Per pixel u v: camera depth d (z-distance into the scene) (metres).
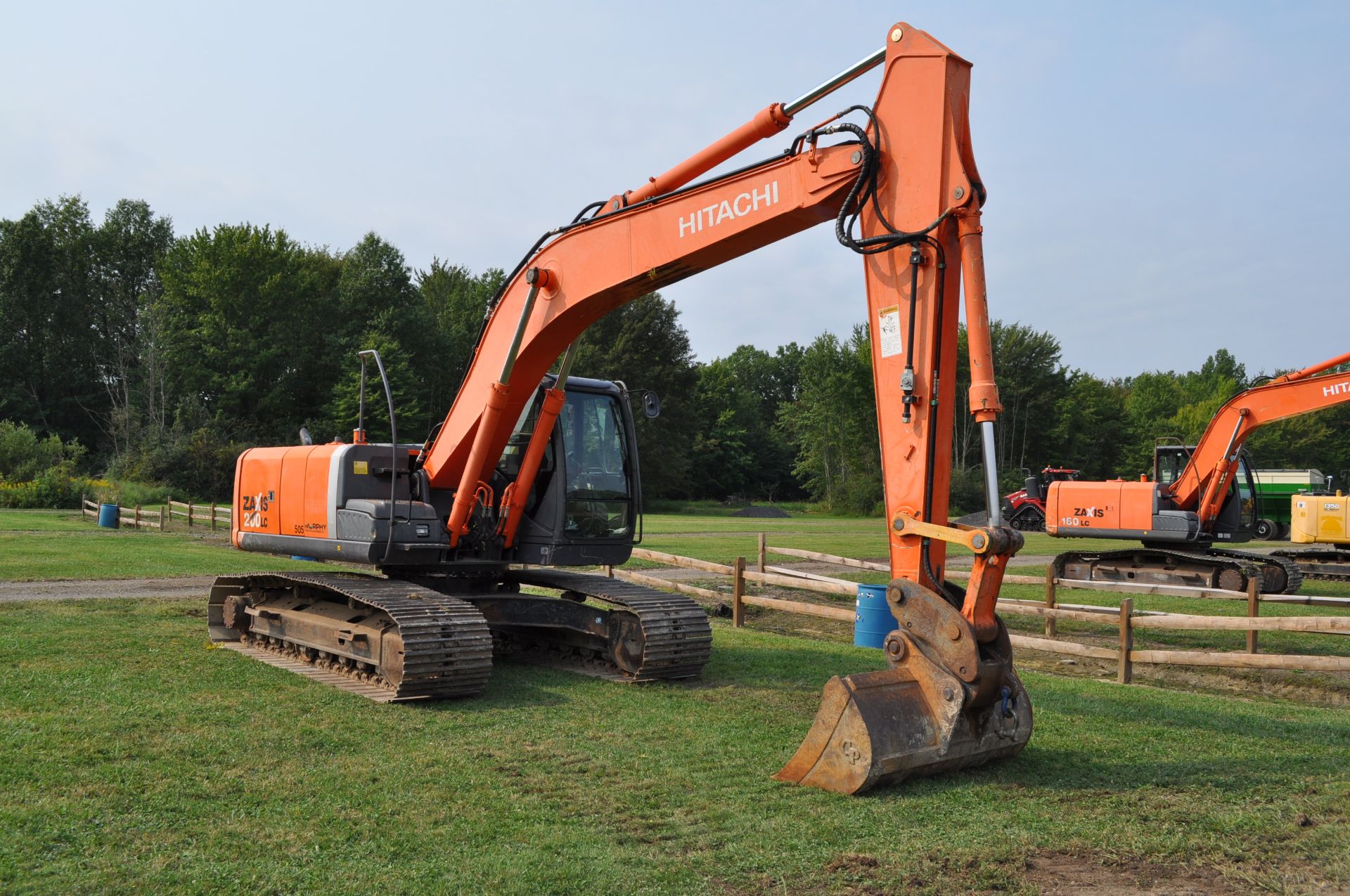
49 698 6.91
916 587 5.48
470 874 4.03
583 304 7.54
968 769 5.75
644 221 7.05
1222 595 11.55
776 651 10.20
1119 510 18.17
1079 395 66.50
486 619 8.75
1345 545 21.89
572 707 7.27
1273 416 17.34
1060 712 7.60
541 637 9.70
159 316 55.56
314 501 8.80
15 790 4.92
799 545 27.23
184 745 5.84
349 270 62.47
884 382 5.79
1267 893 4.09
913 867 4.24
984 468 5.38
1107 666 11.18
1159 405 87.50
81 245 62.75
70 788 4.97
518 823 4.69
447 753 5.89
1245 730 7.09
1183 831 4.79
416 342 60.41
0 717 6.34
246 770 5.41
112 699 6.95
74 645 9.07
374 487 8.72
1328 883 4.21
